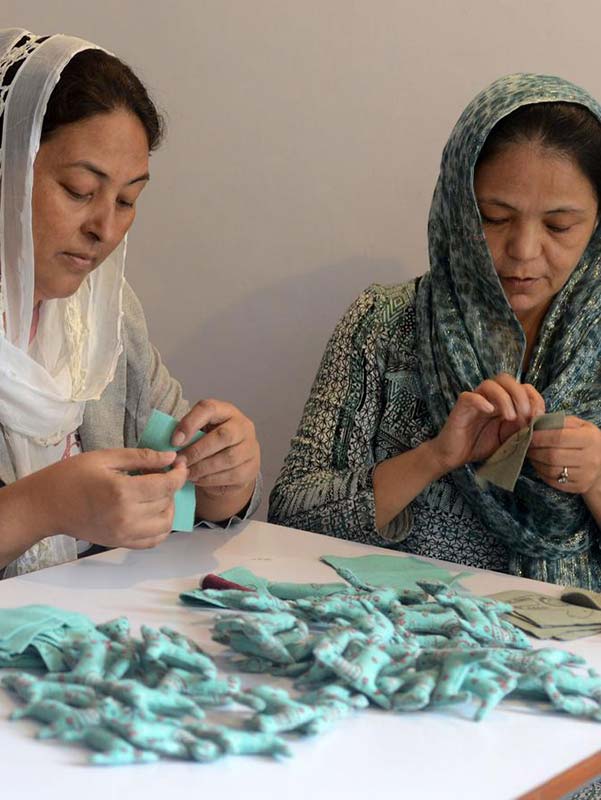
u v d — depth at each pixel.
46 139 1.39
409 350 1.82
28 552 1.55
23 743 0.87
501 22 2.03
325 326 2.30
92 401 1.73
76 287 1.51
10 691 0.97
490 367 1.73
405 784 0.84
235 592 1.21
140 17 2.39
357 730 0.92
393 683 0.96
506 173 1.61
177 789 0.81
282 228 2.31
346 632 1.03
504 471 1.52
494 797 0.83
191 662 0.97
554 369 1.74
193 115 2.36
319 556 1.46
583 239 1.65
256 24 2.25
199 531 1.55
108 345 1.70
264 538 1.53
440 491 1.77
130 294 1.83
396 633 1.08
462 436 1.62
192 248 2.43
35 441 1.60
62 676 0.97
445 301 1.77
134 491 1.30
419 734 0.92
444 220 1.75
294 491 1.76
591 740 0.93
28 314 1.49
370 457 1.82
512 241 1.64
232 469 1.49
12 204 1.41
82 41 1.45
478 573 1.42
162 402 1.85
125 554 1.42
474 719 0.95
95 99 1.39
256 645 1.04
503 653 1.02
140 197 2.47
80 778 0.82
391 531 1.71
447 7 2.06
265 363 2.39
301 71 2.22
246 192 2.34
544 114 1.60
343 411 1.82
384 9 2.12
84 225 1.44
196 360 2.48
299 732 0.91
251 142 2.31
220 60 2.31
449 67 2.08
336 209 2.24
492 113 1.62
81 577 1.32
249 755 0.87
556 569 1.71
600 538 1.74
